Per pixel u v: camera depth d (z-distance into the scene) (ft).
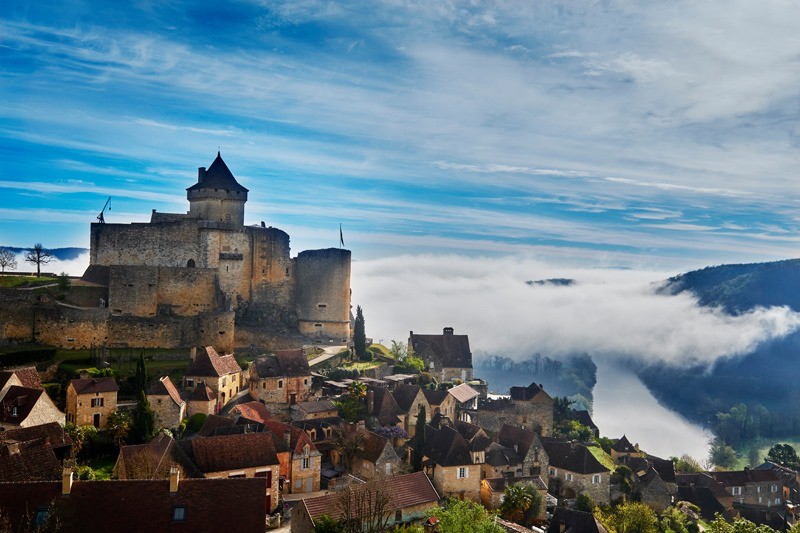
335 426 355.56
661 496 424.05
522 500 334.65
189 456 274.77
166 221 483.51
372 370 478.18
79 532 187.42
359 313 507.30
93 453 308.19
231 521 196.03
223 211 498.28
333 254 518.37
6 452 237.45
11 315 388.16
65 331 398.21
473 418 467.52
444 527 231.71
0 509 188.55
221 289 485.97
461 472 343.87
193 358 402.52
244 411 351.46
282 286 516.73
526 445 392.06
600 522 333.83
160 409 335.67
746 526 326.85
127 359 400.88
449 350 568.82
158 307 456.04
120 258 476.13
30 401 299.99
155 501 196.13
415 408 419.13
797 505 533.14
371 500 240.94
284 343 472.03
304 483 305.73
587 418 560.61
